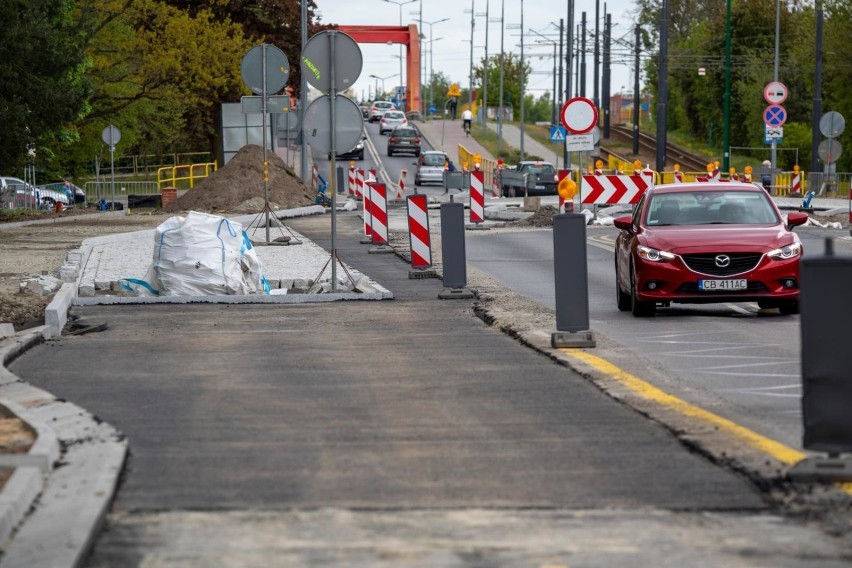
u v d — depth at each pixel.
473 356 31.42
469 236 84.81
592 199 79.31
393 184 186.12
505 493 17.55
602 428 22.00
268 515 16.38
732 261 41.59
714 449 19.88
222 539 15.27
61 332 37.09
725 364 30.70
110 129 127.50
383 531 15.62
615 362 29.81
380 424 22.52
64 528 15.06
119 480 18.17
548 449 20.34
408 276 54.91
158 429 22.06
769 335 36.97
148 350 32.91
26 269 56.25
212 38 180.12
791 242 42.09
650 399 24.66
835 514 16.34
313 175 148.38
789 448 20.06
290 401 24.94
